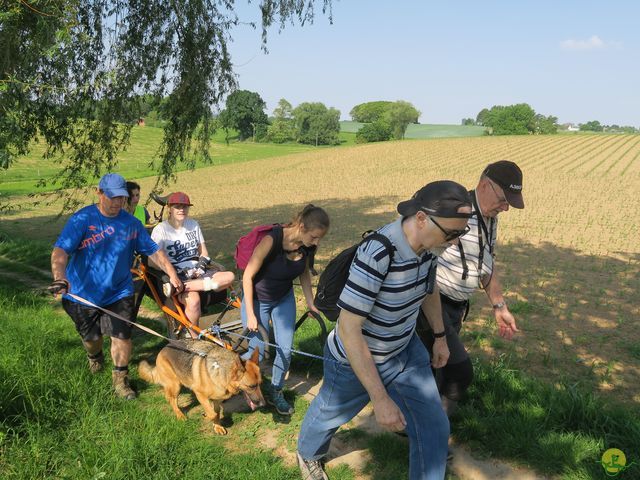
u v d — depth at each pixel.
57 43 6.82
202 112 11.16
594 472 3.48
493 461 3.77
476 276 3.71
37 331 5.96
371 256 2.56
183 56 10.58
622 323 8.08
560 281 11.13
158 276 5.55
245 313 4.47
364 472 3.71
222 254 13.77
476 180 44.12
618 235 18.69
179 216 5.93
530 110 153.38
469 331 7.41
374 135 141.88
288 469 3.67
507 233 19.02
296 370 5.41
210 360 4.06
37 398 4.22
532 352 6.67
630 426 3.89
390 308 2.67
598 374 5.99
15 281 9.21
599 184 38.16
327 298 3.01
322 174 49.72
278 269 4.29
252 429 4.26
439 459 2.88
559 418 4.19
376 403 2.52
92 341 4.88
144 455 3.63
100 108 10.11
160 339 6.23
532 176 43.53
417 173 48.75
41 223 23.02
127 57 9.99
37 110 8.87
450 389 3.89
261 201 32.75
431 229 2.47
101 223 4.71
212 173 53.59
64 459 3.61
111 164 11.09
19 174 45.50
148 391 4.93
